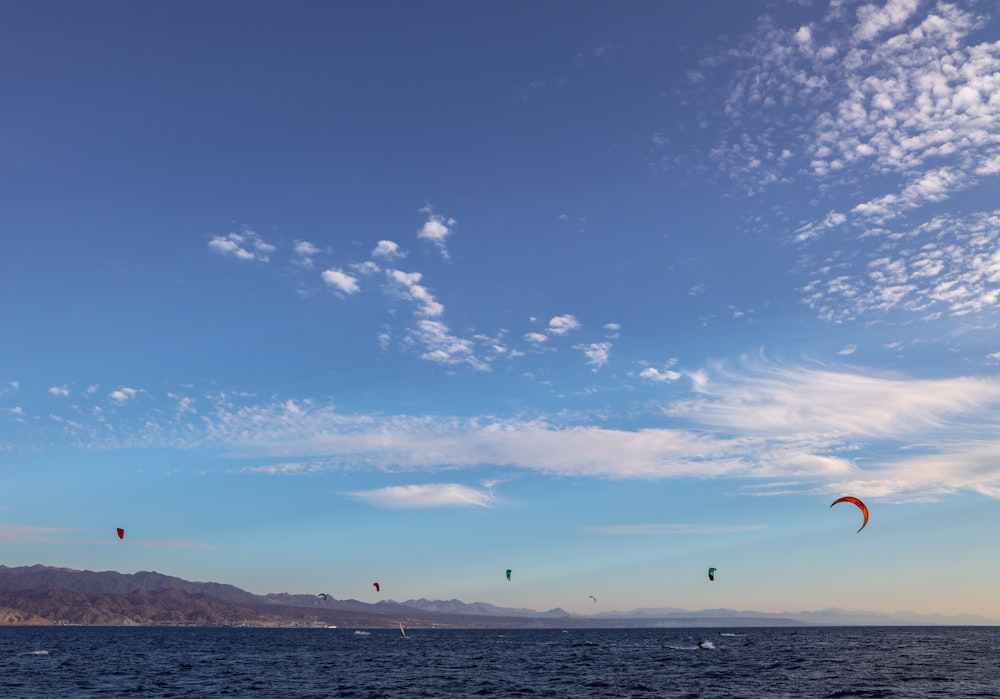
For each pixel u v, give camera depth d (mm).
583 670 83250
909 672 77312
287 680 71500
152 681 70812
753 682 66250
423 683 67312
